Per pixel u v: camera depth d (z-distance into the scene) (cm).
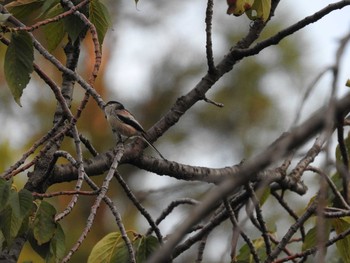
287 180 960
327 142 394
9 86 729
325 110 369
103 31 835
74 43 880
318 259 376
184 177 881
